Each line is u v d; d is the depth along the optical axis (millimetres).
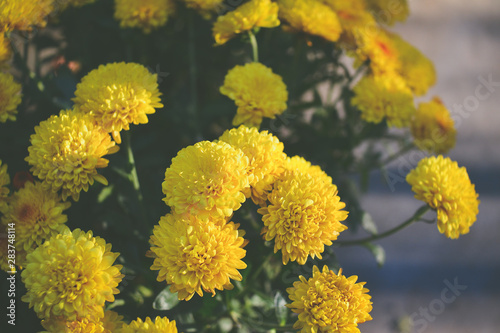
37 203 578
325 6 695
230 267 548
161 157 708
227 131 590
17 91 615
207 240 545
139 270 634
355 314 547
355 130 808
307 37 691
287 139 777
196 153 558
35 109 696
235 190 548
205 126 746
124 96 577
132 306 634
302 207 561
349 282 555
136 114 580
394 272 1086
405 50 756
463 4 1824
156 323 552
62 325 550
